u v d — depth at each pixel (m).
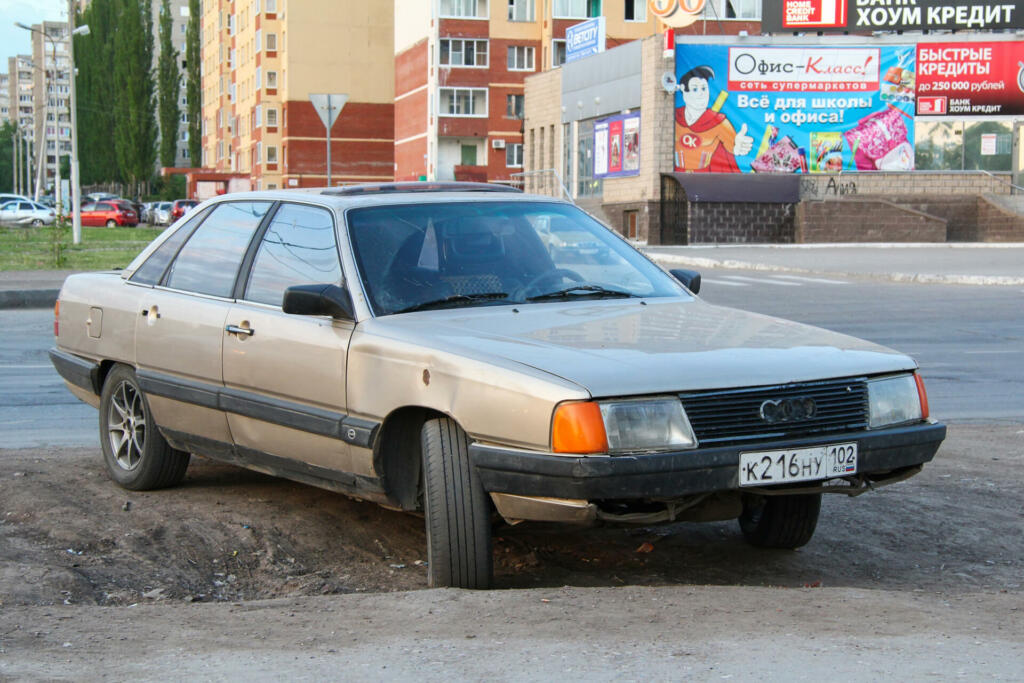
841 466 4.43
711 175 40.50
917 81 40.59
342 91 83.44
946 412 9.37
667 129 40.72
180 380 5.91
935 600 4.39
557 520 4.24
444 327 4.79
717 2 62.25
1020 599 4.45
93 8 116.88
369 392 4.78
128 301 6.39
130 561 5.18
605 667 3.37
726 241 40.50
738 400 4.33
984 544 5.59
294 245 5.54
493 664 3.43
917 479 6.88
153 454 6.22
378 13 83.44
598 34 49.47
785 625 3.89
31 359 12.18
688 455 4.18
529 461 4.18
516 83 70.75
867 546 5.57
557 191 50.59
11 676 3.43
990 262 26.86
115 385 6.51
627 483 4.11
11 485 6.38
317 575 5.09
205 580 5.02
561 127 49.81
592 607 4.16
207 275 5.98
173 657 3.64
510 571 5.11
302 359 5.13
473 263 5.33
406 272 5.18
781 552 5.48
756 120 40.69
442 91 70.12
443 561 4.51
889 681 3.17
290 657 3.60
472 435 4.39
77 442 7.86
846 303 18.30
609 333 4.73
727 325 5.03
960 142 40.88
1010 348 13.21
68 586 4.79
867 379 4.61
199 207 6.46
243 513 5.89
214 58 112.12
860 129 40.75
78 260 28.31
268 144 85.56
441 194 5.70
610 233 5.95
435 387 4.51
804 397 4.43
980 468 7.15
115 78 107.06
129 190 108.19
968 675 3.23
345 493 5.14
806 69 40.50
